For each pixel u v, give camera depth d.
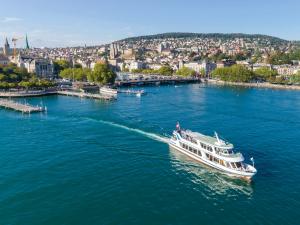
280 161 100.19
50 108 193.38
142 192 78.88
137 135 127.25
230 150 94.75
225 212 70.25
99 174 89.19
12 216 68.50
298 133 134.75
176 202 74.31
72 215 68.88
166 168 93.94
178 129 121.00
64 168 93.38
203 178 87.25
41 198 75.69
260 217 68.44
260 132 136.25
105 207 72.06
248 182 84.75
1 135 128.62
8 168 93.31
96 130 135.12
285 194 78.19
